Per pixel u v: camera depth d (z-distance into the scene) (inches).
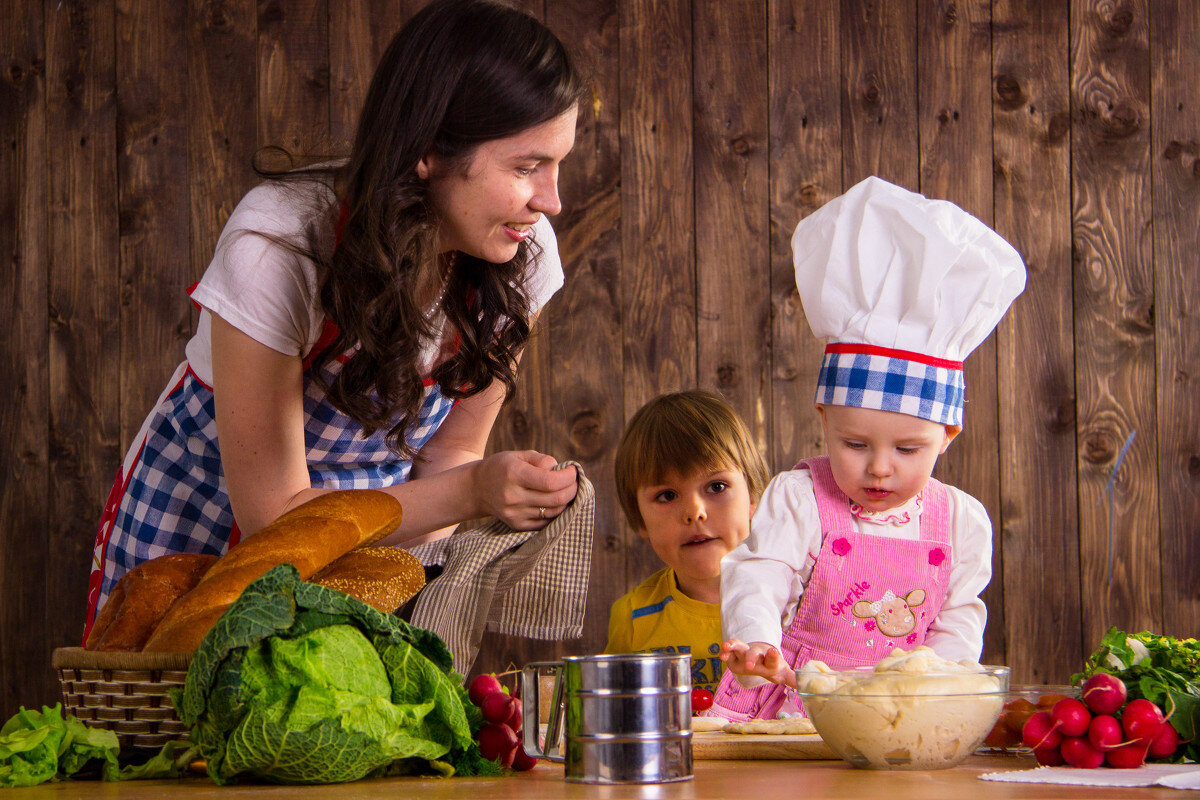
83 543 96.3
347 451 52.1
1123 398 98.8
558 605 49.3
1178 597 97.4
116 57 99.1
